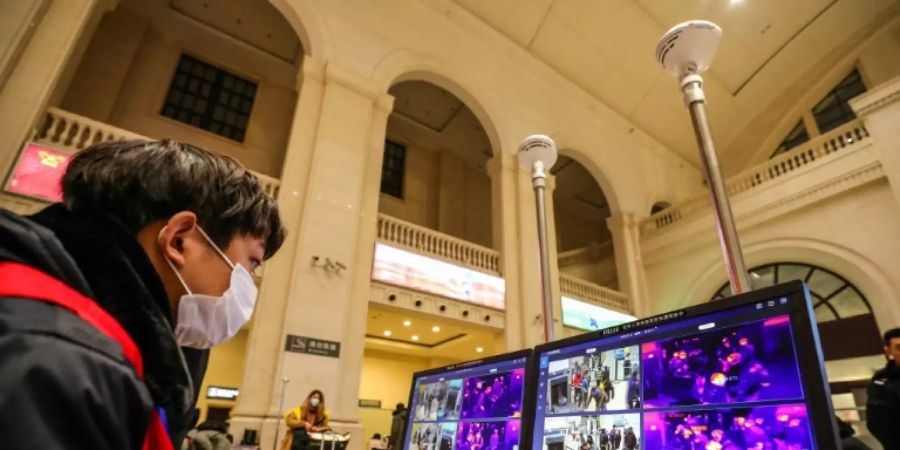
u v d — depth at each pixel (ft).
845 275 29.40
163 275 2.05
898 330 7.83
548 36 40.34
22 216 1.51
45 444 1.07
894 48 38.93
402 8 33.96
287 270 22.43
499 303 30.50
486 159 49.14
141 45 31.91
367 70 29.73
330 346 21.74
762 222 32.50
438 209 44.55
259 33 35.29
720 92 45.78
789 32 42.83
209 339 2.35
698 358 3.30
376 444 30.81
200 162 2.20
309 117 26.35
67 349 1.24
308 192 24.04
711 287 35.60
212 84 34.81
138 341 1.68
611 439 3.55
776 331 2.95
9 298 1.26
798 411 2.66
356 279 24.56
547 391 4.30
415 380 6.15
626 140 46.09
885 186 27.45
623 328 3.91
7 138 17.51
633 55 42.63
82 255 1.65
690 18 40.55
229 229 2.26
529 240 33.35
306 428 16.79
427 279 27.81
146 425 1.46
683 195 48.29
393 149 44.93
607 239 57.82
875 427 7.82
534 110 39.42
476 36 38.01
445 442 5.12
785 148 46.16
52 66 19.20
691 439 3.10
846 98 42.42
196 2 32.81
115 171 1.90
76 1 20.72
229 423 18.53
